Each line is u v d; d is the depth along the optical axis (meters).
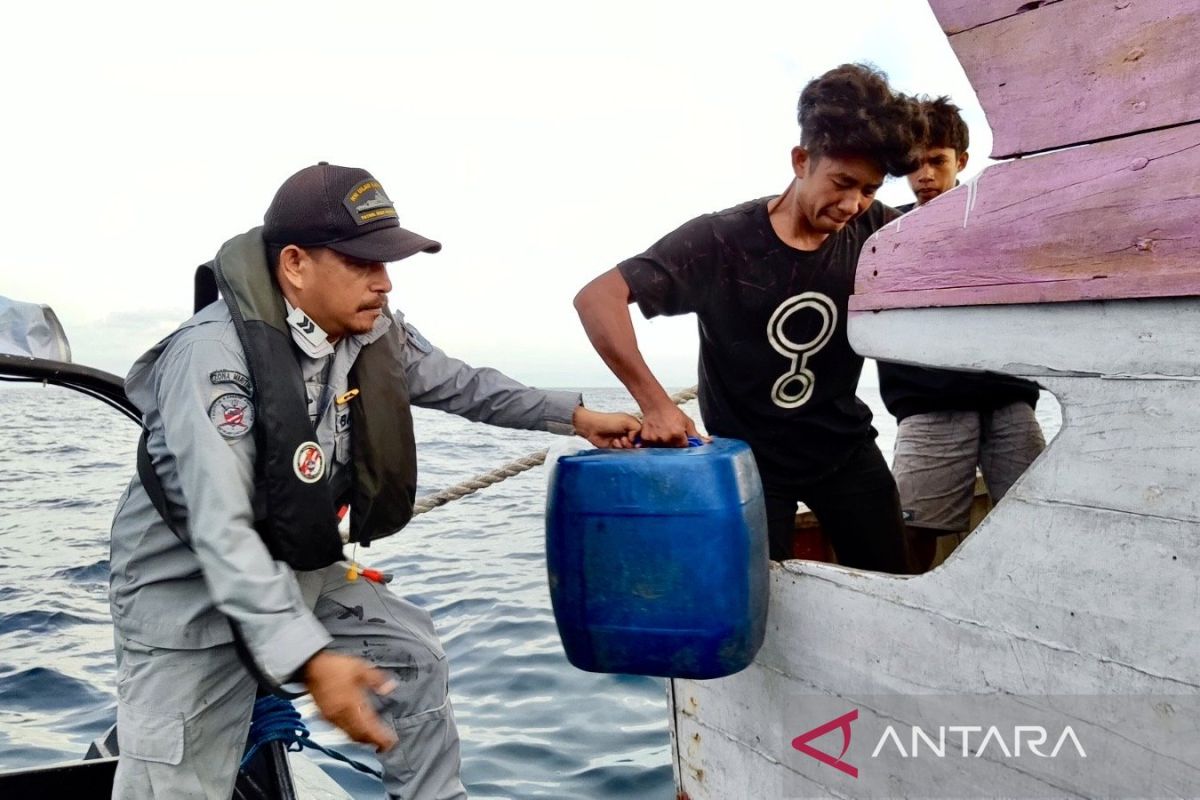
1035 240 1.62
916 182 2.84
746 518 1.94
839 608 2.06
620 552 1.94
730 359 2.29
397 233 2.00
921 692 1.90
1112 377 1.54
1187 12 1.41
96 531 9.86
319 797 3.32
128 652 2.10
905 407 3.00
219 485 1.81
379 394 2.12
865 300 1.92
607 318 2.18
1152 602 1.51
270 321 1.92
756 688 2.29
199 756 2.09
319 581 2.18
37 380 2.49
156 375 1.95
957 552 1.81
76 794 2.57
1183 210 1.43
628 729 4.16
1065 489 1.62
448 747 2.31
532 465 3.57
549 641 5.41
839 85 2.00
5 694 4.78
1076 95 1.55
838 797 2.11
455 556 8.13
